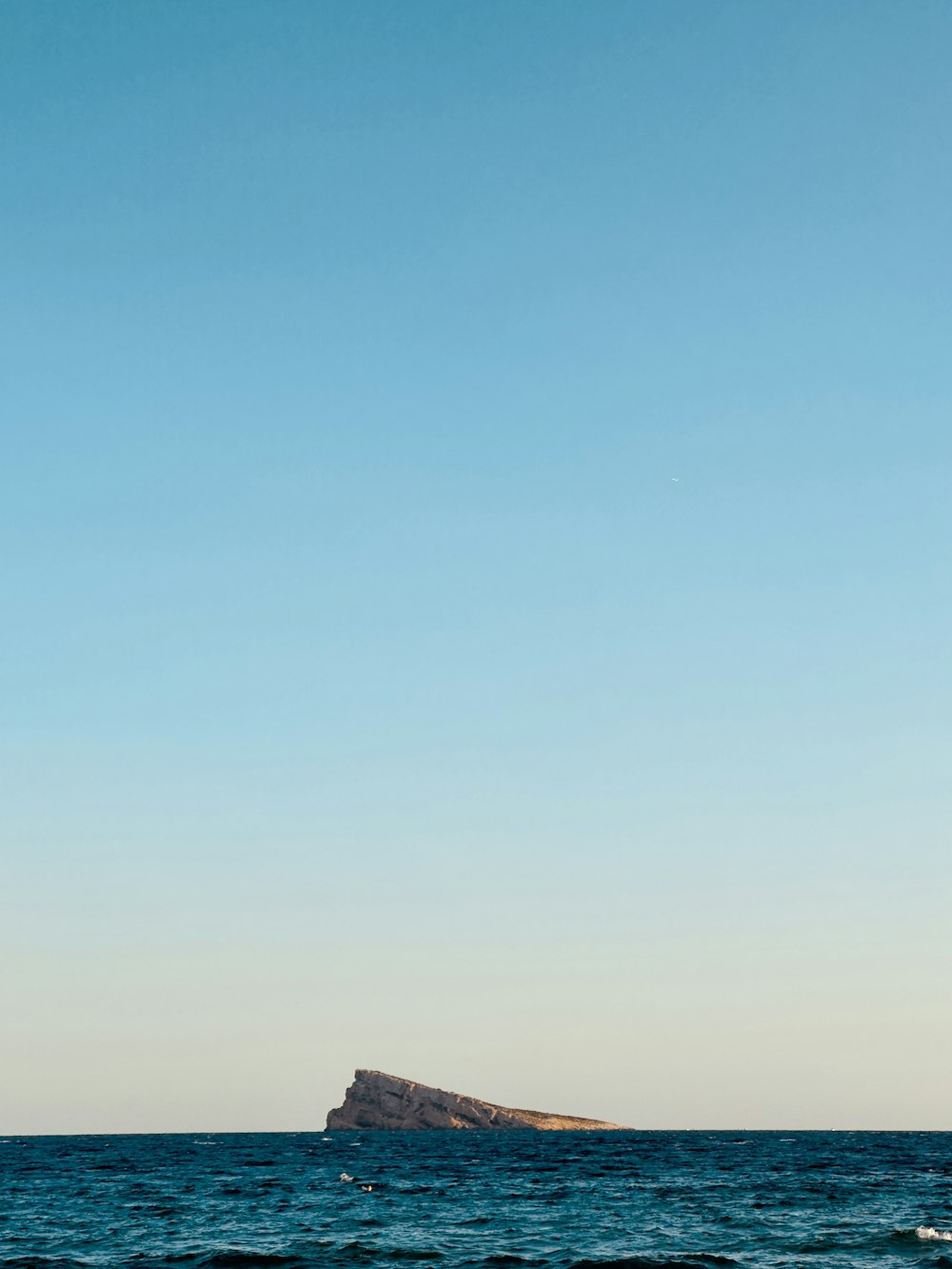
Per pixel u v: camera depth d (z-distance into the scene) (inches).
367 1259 2186.3
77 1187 4220.0
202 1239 2514.8
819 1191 3708.2
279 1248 2348.7
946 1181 4183.1
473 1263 2126.0
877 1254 2191.2
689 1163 5708.7
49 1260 2223.2
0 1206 3408.0
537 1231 2623.0
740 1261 2116.1
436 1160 6304.1
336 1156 6978.4
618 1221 2805.1
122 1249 2374.5
